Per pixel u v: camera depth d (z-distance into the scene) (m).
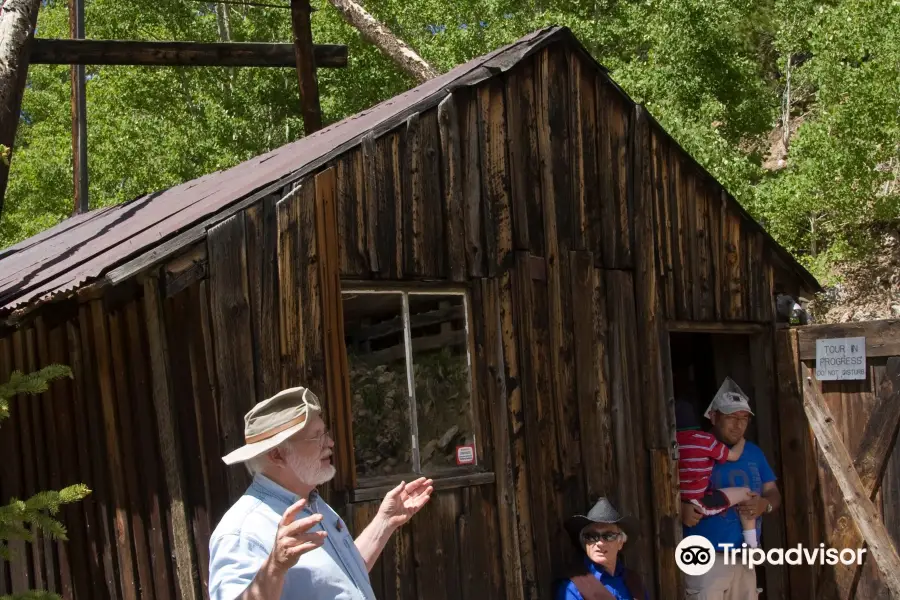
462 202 4.97
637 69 14.03
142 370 4.34
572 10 16.61
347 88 18.28
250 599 2.34
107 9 18.61
